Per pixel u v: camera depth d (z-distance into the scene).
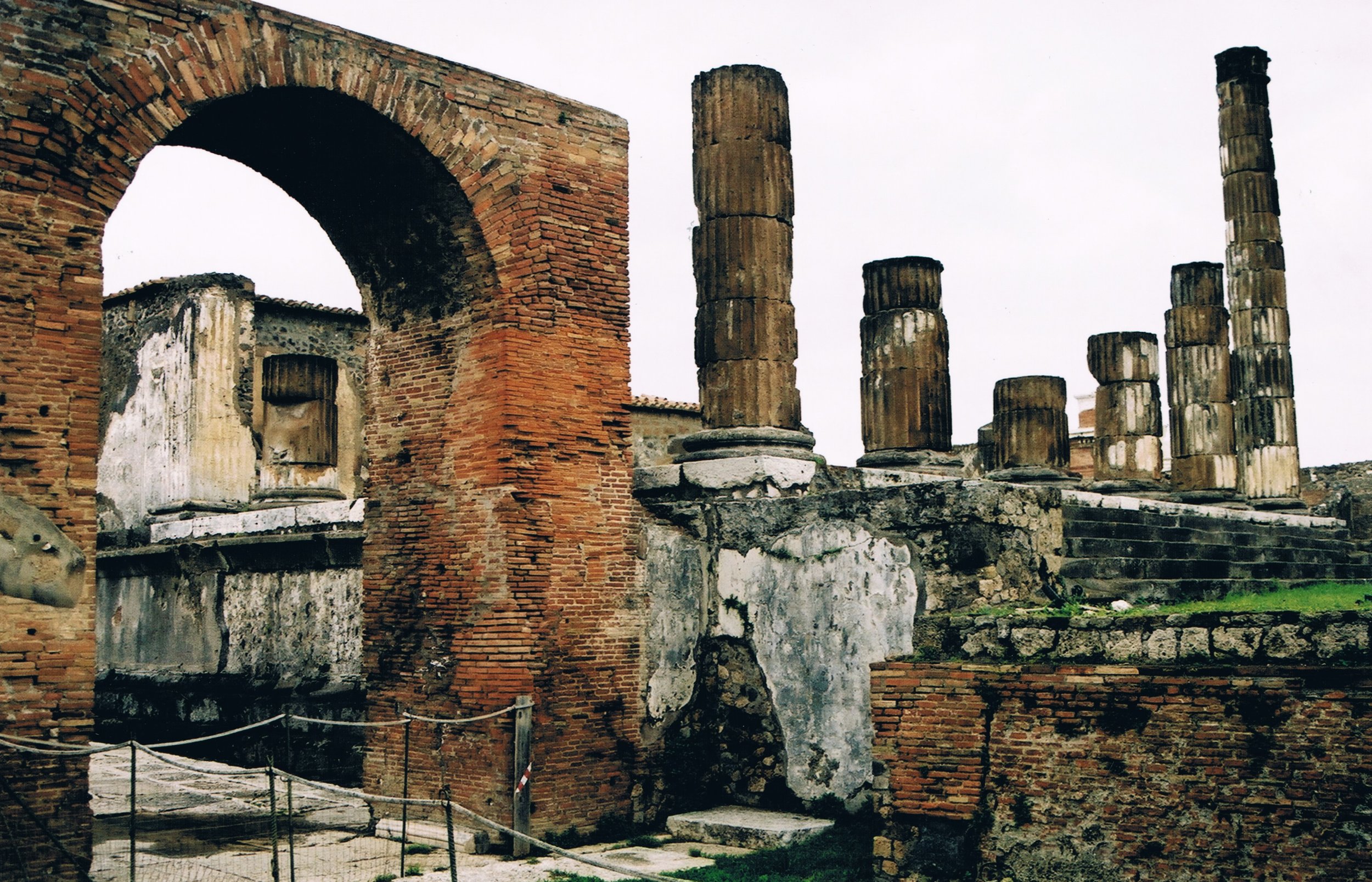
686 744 13.74
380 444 14.03
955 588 11.97
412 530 13.59
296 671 16.89
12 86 9.91
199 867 11.02
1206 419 23.53
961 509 12.05
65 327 10.04
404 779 12.49
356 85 12.05
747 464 14.33
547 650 12.76
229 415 24.88
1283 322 23.95
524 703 12.39
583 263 13.56
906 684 9.94
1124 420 23.39
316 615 16.73
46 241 10.00
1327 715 8.23
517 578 12.63
